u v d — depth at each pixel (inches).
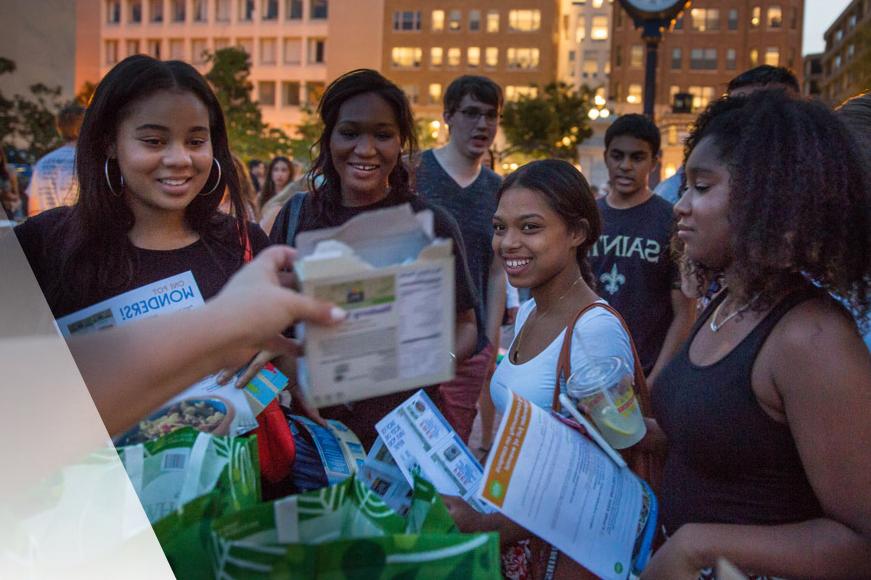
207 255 75.0
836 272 53.8
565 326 79.5
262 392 64.7
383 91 102.6
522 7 2508.6
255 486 52.0
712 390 57.4
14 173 147.9
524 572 66.6
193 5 2554.1
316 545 37.5
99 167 70.4
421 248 34.4
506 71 2534.5
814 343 52.2
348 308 32.8
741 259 55.1
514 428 54.5
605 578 54.9
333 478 67.6
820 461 51.7
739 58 2600.9
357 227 34.4
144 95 67.7
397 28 2549.2
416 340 33.6
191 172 70.1
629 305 145.9
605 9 3029.0
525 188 81.1
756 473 56.5
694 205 60.9
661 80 2628.0
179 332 31.9
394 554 38.9
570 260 82.7
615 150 147.7
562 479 55.0
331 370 33.0
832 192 53.2
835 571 51.3
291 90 2568.9
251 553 37.0
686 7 292.2
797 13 2561.5
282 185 298.8
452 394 127.6
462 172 149.5
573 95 1526.8
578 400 65.6
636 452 67.4
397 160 106.7
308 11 2539.4
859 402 50.9
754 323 56.4
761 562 52.8
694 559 54.2
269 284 32.8
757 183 54.3
